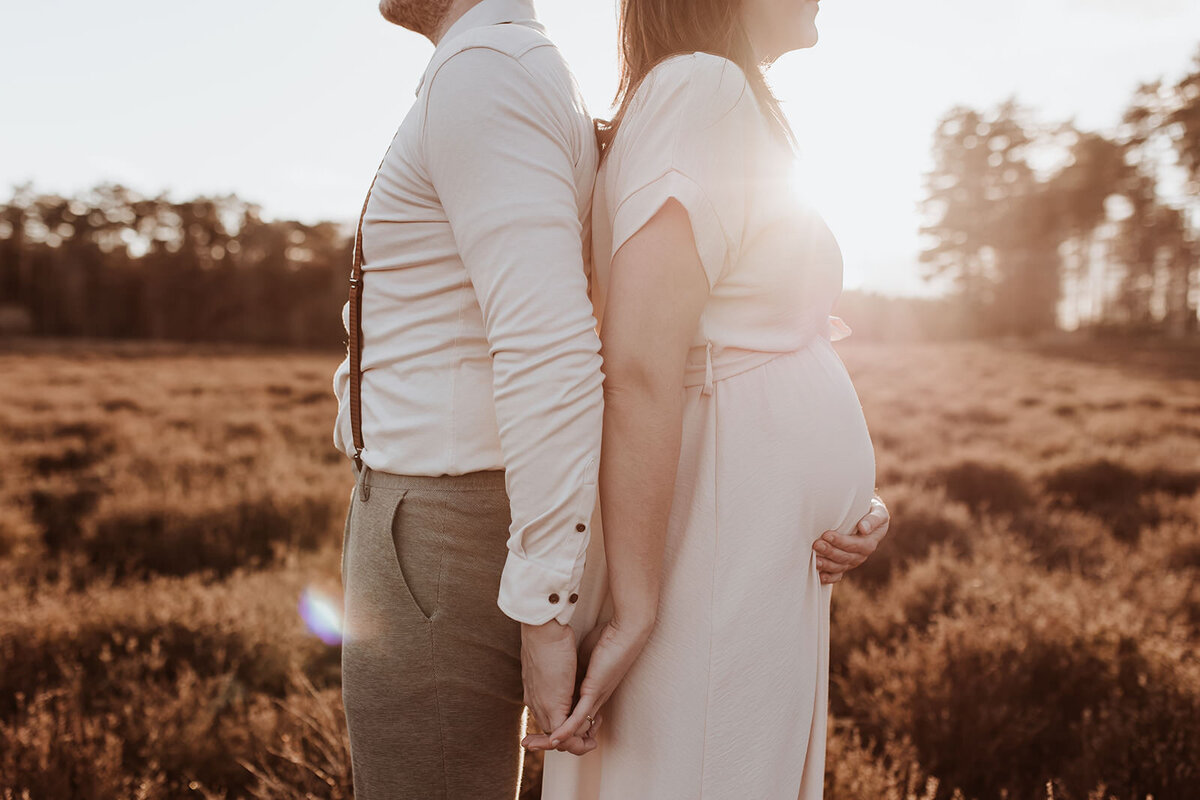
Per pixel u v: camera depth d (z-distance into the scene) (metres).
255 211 63.03
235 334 61.12
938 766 2.35
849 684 2.78
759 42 1.02
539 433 0.77
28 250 62.47
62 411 10.72
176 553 4.55
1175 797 2.12
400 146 0.91
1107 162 54.28
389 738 0.93
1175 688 2.49
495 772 0.97
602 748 1.00
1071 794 2.18
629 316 0.82
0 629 2.88
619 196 0.86
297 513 5.26
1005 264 59.28
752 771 0.94
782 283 0.94
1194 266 52.66
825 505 1.00
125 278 62.34
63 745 2.22
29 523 4.93
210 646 2.96
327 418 10.88
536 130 0.81
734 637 0.92
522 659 0.86
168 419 10.16
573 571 0.81
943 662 2.68
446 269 0.89
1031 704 2.58
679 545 0.94
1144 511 5.57
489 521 0.91
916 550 4.45
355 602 0.95
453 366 0.89
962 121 60.50
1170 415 11.21
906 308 54.84
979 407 12.50
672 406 0.83
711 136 0.83
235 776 2.27
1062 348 37.91
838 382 1.04
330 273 61.94
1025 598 3.35
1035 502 6.05
